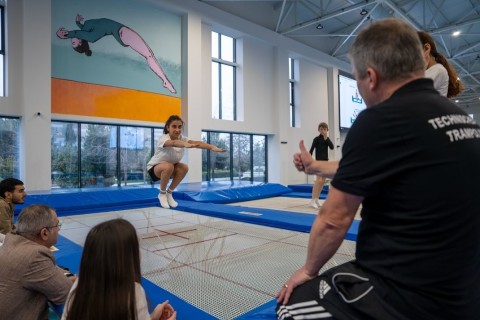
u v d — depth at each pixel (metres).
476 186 0.71
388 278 0.76
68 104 6.70
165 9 8.14
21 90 6.12
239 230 3.04
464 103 19.41
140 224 3.33
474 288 0.73
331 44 12.75
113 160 7.65
